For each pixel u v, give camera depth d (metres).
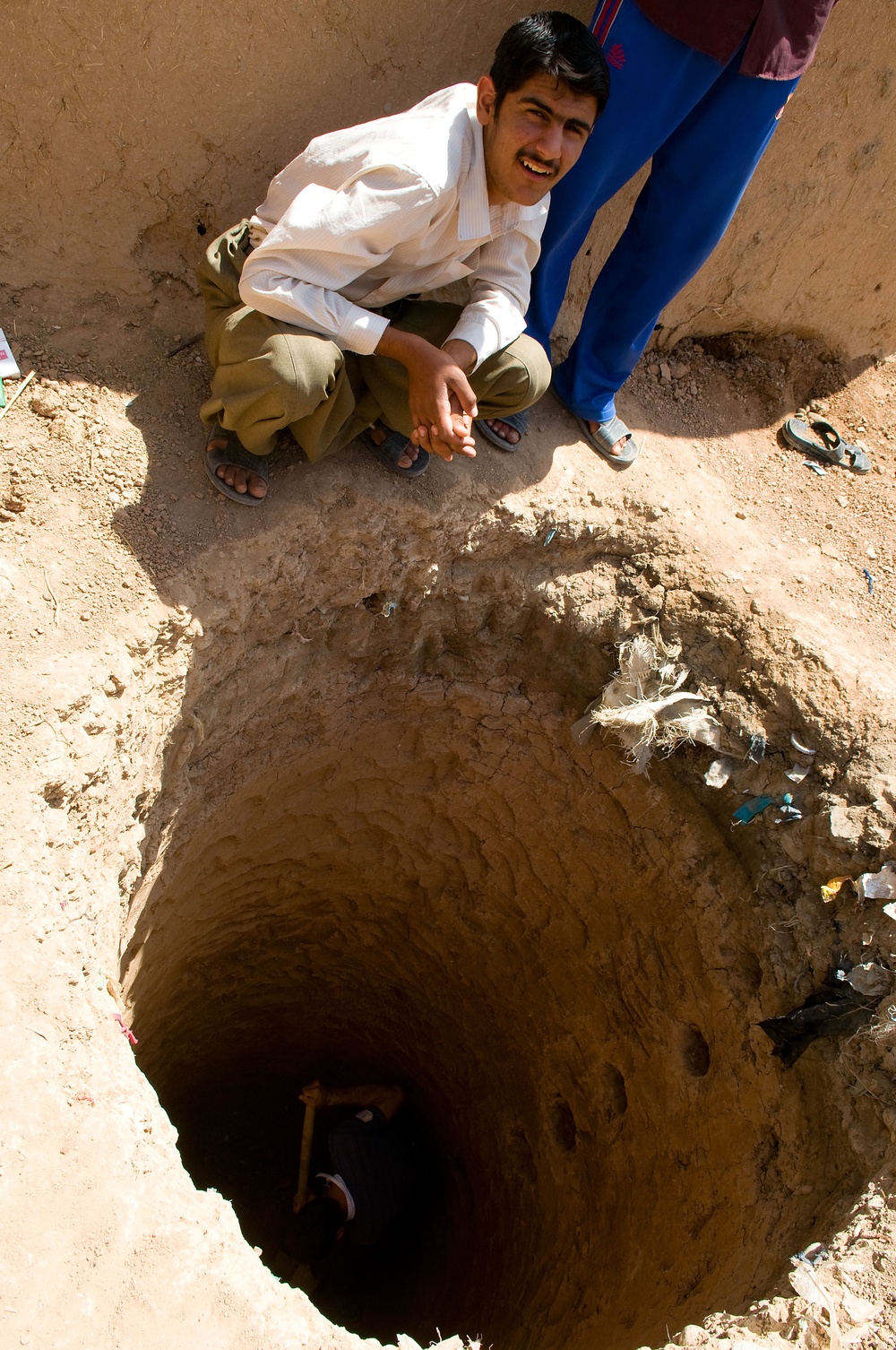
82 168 2.79
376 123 2.35
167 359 2.92
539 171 2.32
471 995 4.69
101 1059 2.08
